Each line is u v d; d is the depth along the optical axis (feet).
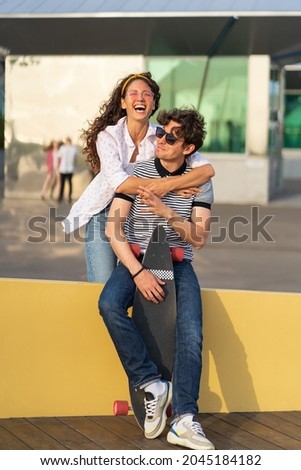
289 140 96.89
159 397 13.74
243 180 62.39
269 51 61.26
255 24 54.54
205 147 62.85
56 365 14.94
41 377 14.92
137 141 15.72
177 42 58.80
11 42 59.62
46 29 56.75
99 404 15.10
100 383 15.07
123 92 15.61
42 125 62.54
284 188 77.97
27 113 62.59
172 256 14.43
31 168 63.10
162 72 62.64
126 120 15.72
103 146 15.37
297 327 15.39
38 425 14.56
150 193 14.30
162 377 14.26
